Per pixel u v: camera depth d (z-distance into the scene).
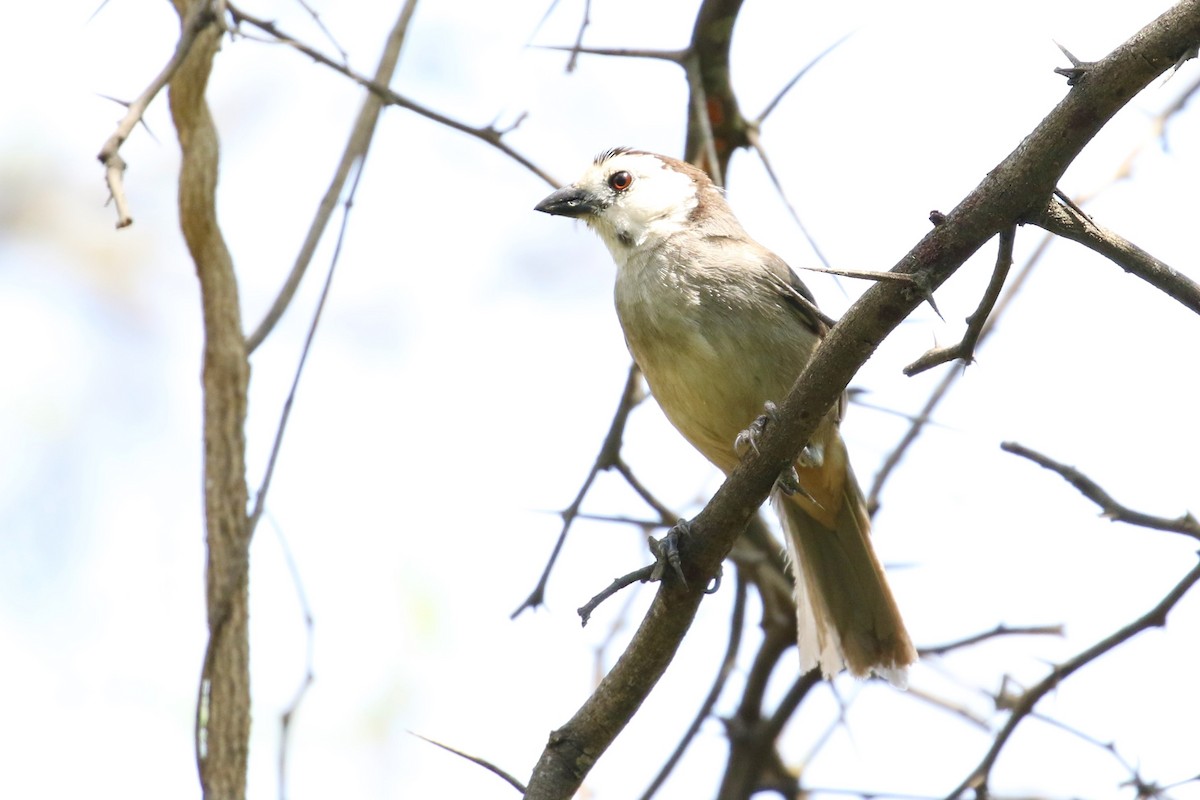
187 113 8.96
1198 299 6.77
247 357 9.04
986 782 9.46
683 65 10.54
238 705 8.40
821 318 10.04
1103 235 6.67
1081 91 6.17
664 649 7.38
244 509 8.80
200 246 9.02
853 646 10.03
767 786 11.89
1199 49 6.03
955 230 6.42
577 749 7.44
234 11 8.98
